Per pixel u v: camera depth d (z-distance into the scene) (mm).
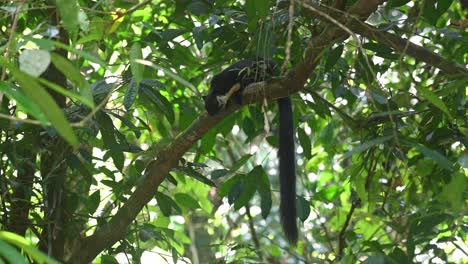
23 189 5977
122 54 7035
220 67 7305
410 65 7852
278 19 5668
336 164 9484
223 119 6340
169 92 6914
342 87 6664
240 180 6301
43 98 2574
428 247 5789
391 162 7324
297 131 6828
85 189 6480
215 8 6352
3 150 5652
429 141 6059
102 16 6430
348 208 8789
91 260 5930
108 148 5691
